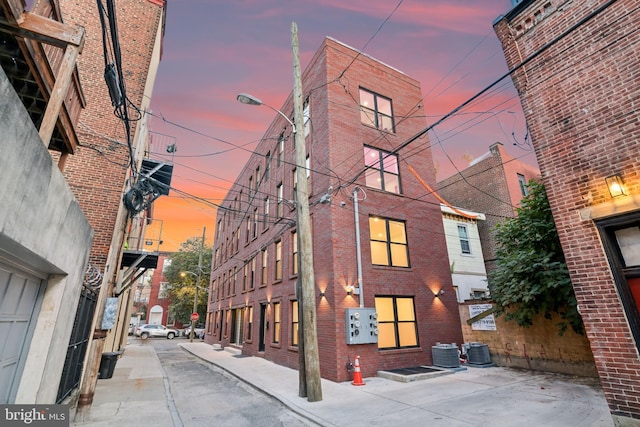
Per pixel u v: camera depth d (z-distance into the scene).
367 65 13.86
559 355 9.38
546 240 9.67
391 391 7.82
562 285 8.84
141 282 47.72
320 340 10.31
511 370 10.09
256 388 8.95
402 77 14.90
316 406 6.79
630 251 4.72
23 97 4.34
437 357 10.61
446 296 12.28
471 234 18.09
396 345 10.73
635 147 4.71
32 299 3.83
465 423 5.35
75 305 4.66
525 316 9.86
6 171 2.23
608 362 4.62
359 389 8.17
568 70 5.69
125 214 9.45
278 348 13.43
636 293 4.54
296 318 12.55
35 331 3.81
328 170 11.34
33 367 3.70
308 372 7.30
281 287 13.93
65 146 5.37
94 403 6.91
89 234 5.12
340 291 10.09
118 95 4.68
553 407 5.99
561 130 5.63
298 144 8.72
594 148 5.16
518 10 6.58
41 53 3.77
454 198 21.62
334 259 10.35
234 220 24.05
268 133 19.44
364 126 12.74
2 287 3.08
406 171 13.27
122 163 8.91
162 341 30.41
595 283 4.89
